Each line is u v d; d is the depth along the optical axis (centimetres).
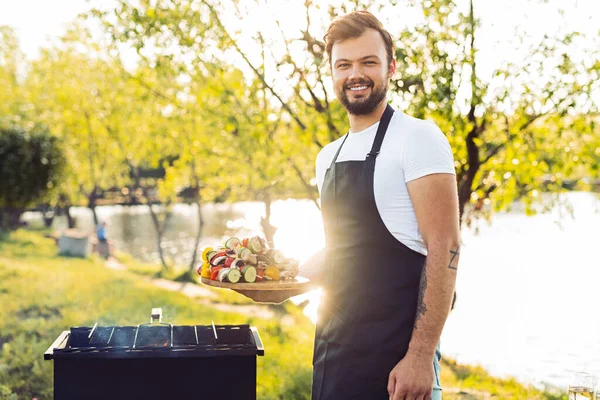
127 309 1020
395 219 239
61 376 290
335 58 252
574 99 607
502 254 2091
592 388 378
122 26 725
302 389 622
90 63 1812
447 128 607
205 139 1178
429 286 228
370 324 245
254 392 304
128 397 295
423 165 230
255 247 296
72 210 5381
